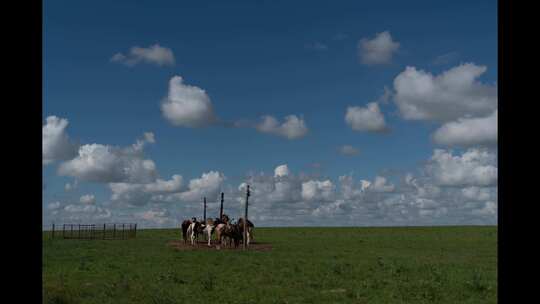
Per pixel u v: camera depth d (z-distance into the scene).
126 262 31.25
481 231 88.31
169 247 46.56
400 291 19.09
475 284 19.78
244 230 45.25
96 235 69.19
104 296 18.00
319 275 24.25
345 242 56.09
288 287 20.44
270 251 41.47
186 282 21.86
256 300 17.55
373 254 38.31
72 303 16.58
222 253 38.88
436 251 41.75
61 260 32.41
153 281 22.14
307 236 73.19
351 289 19.53
